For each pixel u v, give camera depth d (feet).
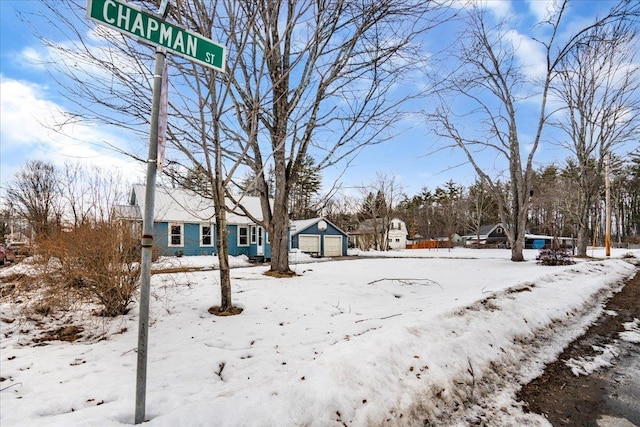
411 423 8.25
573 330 16.78
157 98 6.79
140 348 6.63
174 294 19.75
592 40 45.88
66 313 16.84
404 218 180.45
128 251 16.97
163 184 21.54
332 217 144.05
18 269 16.42
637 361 13.09
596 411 9.39
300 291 21.65
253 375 9.83
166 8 7.00
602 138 59.11
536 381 11.30
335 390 8.11
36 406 8.04
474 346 12.36
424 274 32.83
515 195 52.19
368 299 20.48
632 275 38.04
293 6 15.47
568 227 132.98
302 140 26.02
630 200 157.69
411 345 11.00
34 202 60.95
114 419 6.81
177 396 8.25
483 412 9.21
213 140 14.70
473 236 161.17
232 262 61.67
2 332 14.37
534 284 23.88
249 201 75.20
